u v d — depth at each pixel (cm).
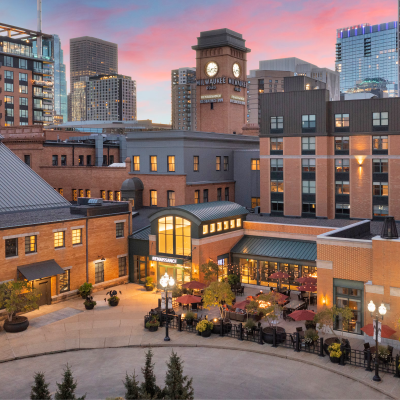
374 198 5688
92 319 3612
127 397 1958
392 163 5538
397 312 2889
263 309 3158
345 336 3159
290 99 6062
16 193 4841
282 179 6212
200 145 6225
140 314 3728
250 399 2317
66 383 1916
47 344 3112
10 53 13088
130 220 4775
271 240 4644
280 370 2675
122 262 4712
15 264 3728
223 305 3631
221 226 4509
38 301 3925
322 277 3253
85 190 6881
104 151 8575
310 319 3044
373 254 2961
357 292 3152
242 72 9381
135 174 6312
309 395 2367
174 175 5916
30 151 7231
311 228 4428
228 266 4594
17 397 2373
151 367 2119
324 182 5897
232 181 6831
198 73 9244
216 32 8912
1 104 12588
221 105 8994
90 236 4344
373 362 2689
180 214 4269
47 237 3969
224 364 2770
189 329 3372
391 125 5512
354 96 7756
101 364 2798
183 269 4291
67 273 4159
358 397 2347
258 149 7306
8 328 3338
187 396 1978
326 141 5847
